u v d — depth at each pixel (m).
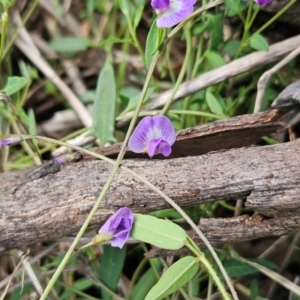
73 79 0.66
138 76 0.65
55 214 0.51
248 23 0.56
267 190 0.50
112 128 0.56
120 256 0.54
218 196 0.51
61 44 0.65
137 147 0.51
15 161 0.61
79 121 0.64
